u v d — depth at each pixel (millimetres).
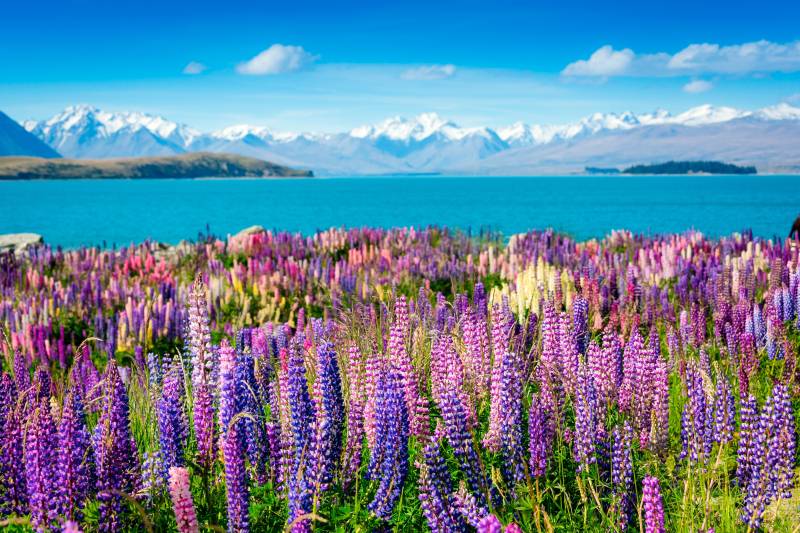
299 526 4555
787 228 75125
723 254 18203
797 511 5598
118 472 5066
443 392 6711
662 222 88375
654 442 6219
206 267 20219
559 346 7551
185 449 5855
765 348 9719
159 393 7273
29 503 4863
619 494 5520
